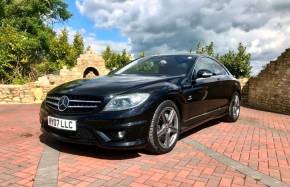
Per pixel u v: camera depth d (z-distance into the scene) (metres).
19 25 26.62
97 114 3.88
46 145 4.74
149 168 3.87
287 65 10.48
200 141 5.30
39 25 28.72
